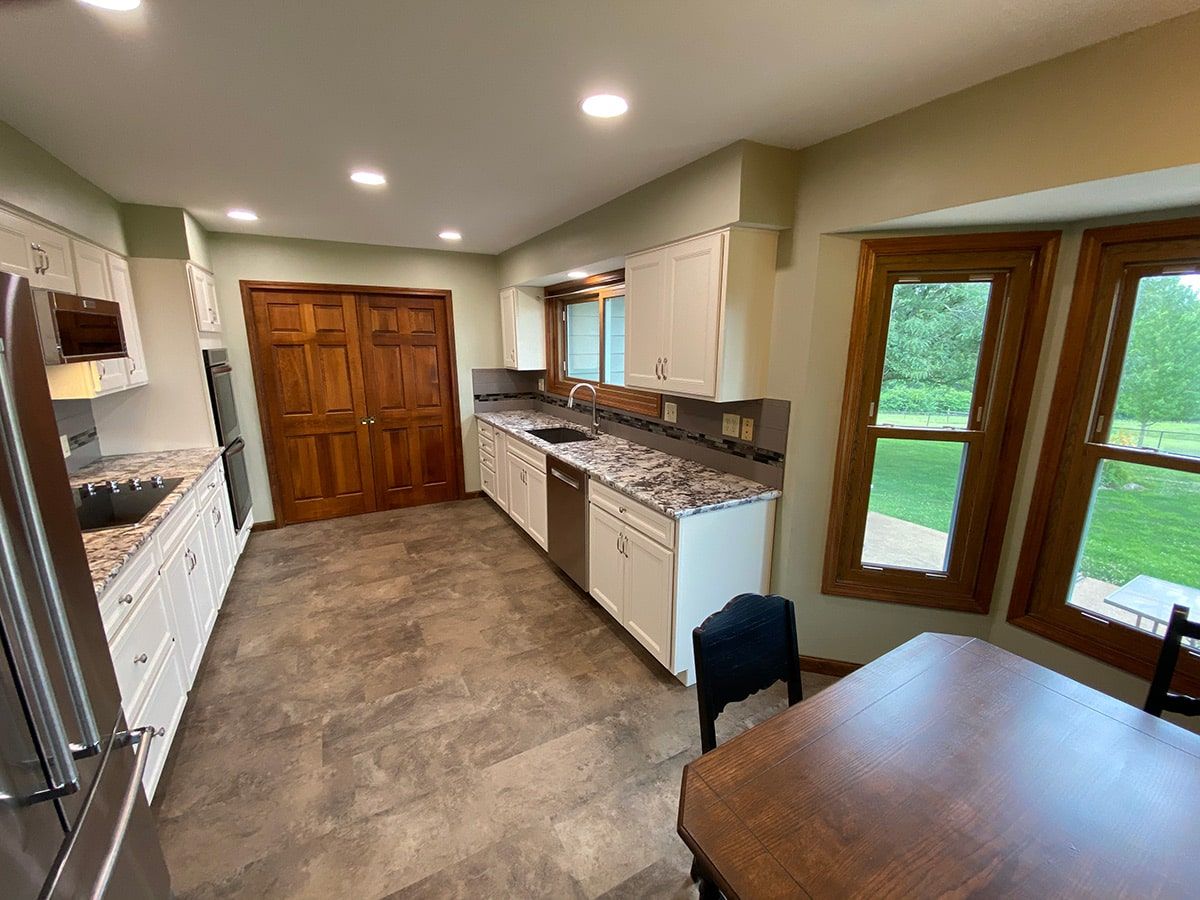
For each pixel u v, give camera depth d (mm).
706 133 1916
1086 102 1346
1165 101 1228
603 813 1649
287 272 3879
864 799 925
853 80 1531
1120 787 954
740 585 2316
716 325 2168
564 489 3014
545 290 4375
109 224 2607
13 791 788
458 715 2088
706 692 1225
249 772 1801
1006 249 1863
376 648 2545
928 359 2059
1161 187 1376
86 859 967
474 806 1671
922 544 2209
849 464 2193
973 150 1574
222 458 3211
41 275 1948
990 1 1154
